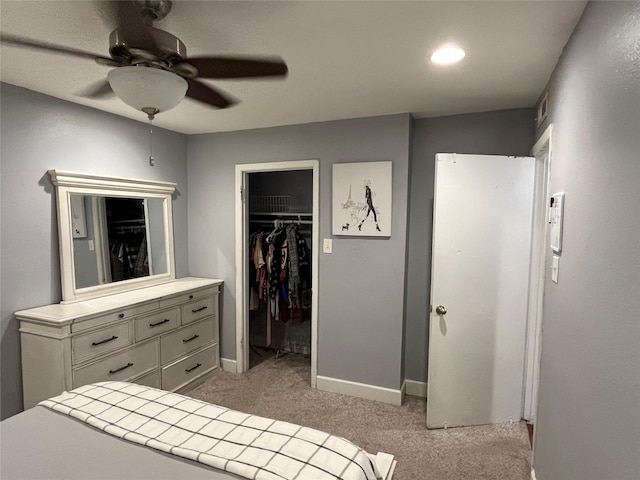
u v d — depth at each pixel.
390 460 1.49
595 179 1.21
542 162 2.51
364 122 2.94
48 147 2.46
